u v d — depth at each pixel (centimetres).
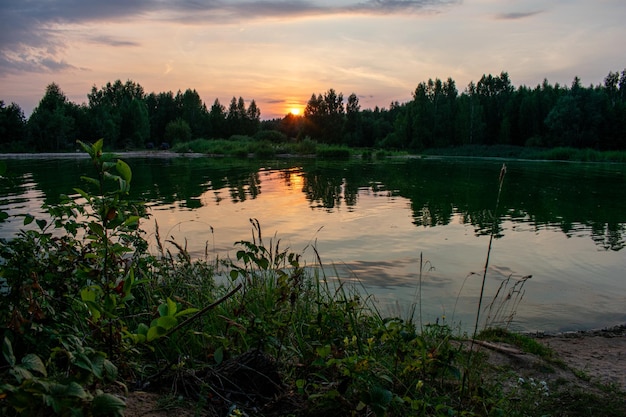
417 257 814
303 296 425
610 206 1502
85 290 233
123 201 287
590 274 736
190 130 8556
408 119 7694
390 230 1057
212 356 295
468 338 462
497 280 697
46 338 234
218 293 418
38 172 2717
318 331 327
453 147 7206
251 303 369
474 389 295
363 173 2881
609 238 1005
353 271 715
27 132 6119
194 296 382
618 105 6731
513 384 361
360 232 1026
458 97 8356
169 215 1216
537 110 7256
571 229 1107
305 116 8356
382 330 297
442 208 1420
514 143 7581
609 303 613
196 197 1622
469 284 670
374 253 837
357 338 312
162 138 9406
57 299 270
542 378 380
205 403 243
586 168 3669
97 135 7219
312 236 973
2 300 232
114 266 290
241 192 1798
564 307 596
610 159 5119
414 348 292
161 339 305
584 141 6550
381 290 632
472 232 1052
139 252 376
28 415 159
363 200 1591
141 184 2097
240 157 5200
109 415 167
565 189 2030
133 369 269
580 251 880
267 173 2822
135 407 231
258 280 427
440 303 589
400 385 276
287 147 6031
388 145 7750
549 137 6731
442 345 332
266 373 272
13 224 1034
